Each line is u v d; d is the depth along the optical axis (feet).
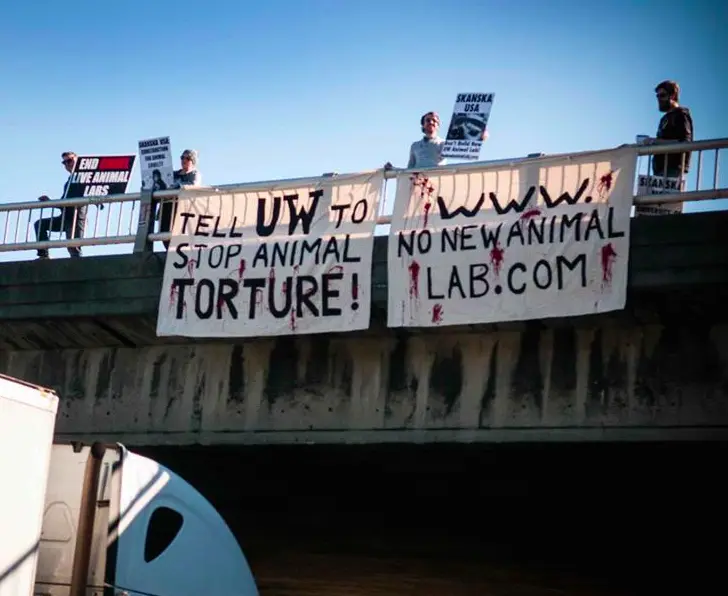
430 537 69.97
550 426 44.34
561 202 44.27
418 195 46.78
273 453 52.85
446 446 47.16
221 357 51.21
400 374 47.42
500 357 45.70
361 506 64.75
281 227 49.21
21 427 34.99
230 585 43.11
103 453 39.63
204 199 50.93
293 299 48.29
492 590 79.05
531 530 65.16
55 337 54.24
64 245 54.49
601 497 56.24
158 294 50.80
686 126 47.75
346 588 81.97
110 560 38.58
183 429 51.42
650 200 43.27
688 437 42.16
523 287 44.19
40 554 39.55
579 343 44.42
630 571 71.15
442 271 45.70
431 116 52.47
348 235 47.93
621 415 43.27
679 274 41.34
